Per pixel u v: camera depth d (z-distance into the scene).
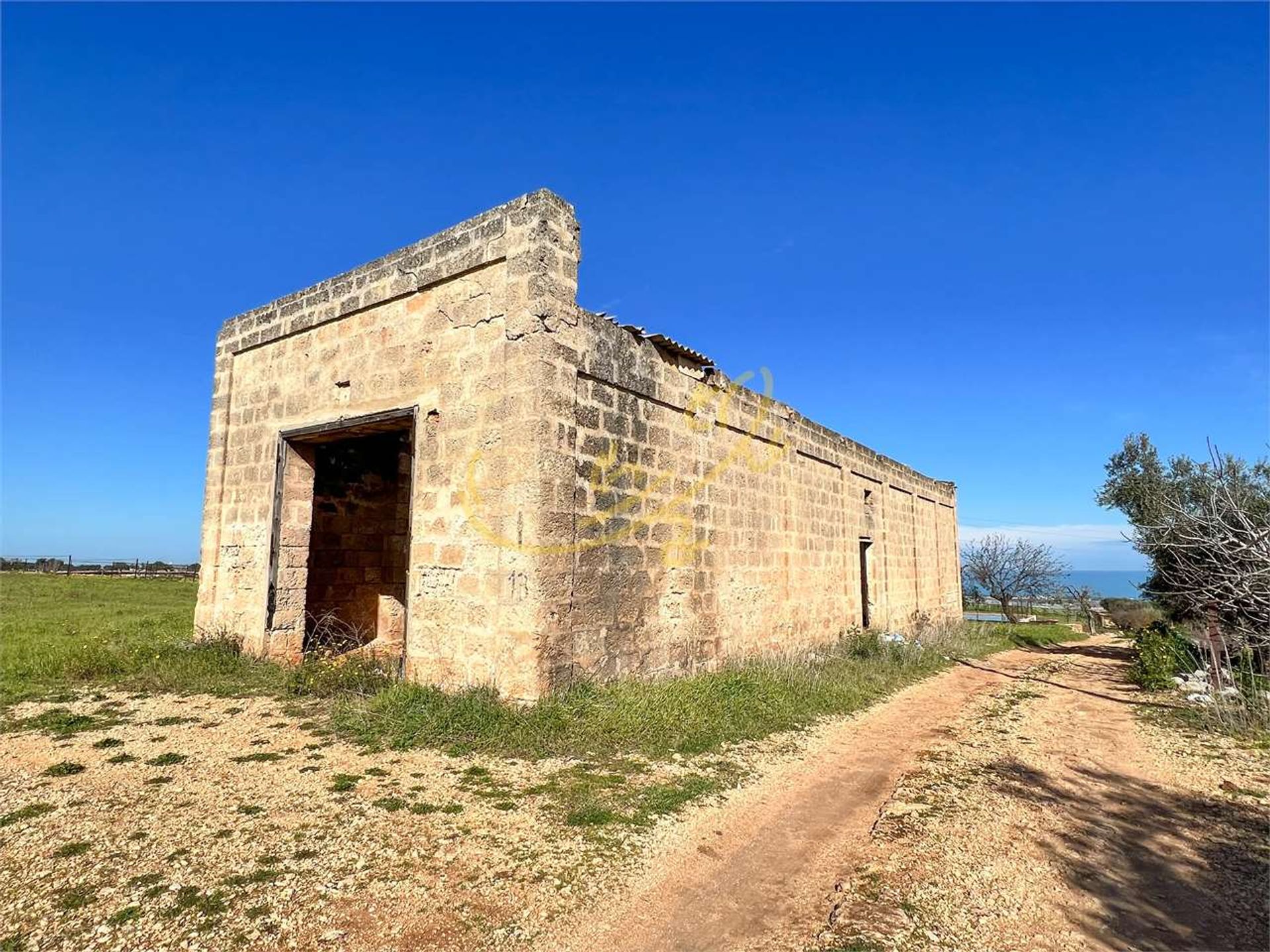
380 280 8.88
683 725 6.84
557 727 6.40
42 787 4.98
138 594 23.17
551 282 7.48
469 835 4.36
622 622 8.25
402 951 3.15
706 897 3.81
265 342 10.41
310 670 8.59
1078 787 5.77
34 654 9.90
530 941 3.29
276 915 3.38
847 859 4.33
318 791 5.02
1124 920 3.61
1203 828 4.87
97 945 3.10
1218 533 9.34
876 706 9.05
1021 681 11.64
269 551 9.73
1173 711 8.88
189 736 6.36
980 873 4.12
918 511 20.92
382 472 11.48
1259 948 3.34
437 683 7.63
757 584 11.40
